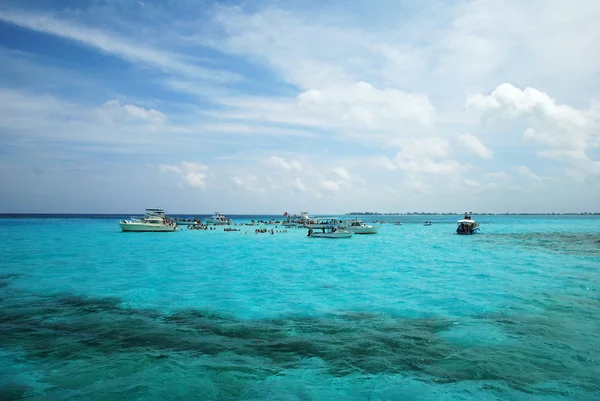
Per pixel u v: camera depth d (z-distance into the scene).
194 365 8.98
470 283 18.98
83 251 33.59
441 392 7.78
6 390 7.77
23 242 42.12
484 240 48.88
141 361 9.17
